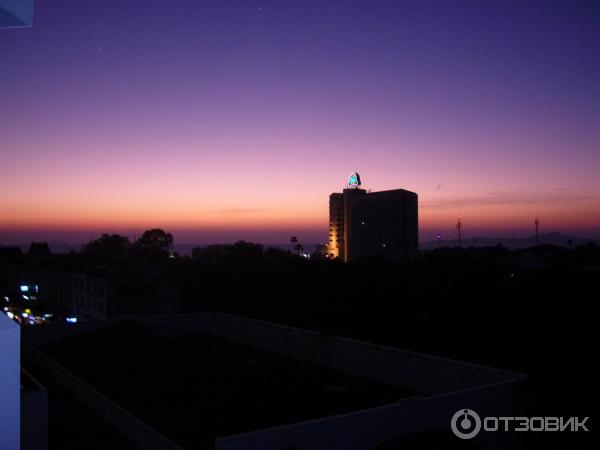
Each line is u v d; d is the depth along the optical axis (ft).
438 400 42.60
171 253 278.87
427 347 97.45
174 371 61.05
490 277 111.14
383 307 114.93
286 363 70.08
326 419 36.99
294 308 126.31
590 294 94.94
